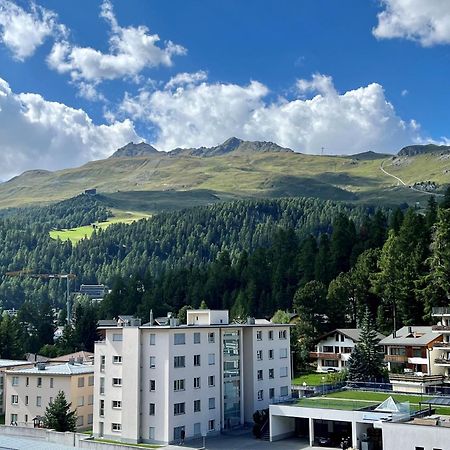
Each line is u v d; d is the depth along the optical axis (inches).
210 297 7687.0
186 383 3021.7
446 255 5113.2
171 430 2903.5
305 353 5236.2
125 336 3063.5
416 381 3784.5
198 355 3120.1
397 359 4566.9
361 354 4252.0
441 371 4330.7
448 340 4426.7
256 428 3063.5
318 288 5634.8
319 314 5639.8
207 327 3176.7
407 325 5285.4
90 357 5054.1
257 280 7436.0
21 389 3742.6
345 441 2726.4
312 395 3312.0
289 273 7180.1
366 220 7691.9
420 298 5211.6
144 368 3009.4
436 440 2047.2
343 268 6904.5
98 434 3112.7
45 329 7303.2
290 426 3080.7
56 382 3619.6
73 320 7411.4
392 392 3376.0
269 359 3560.5
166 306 7623.0
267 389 3506.4
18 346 5900.6
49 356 6323.8
